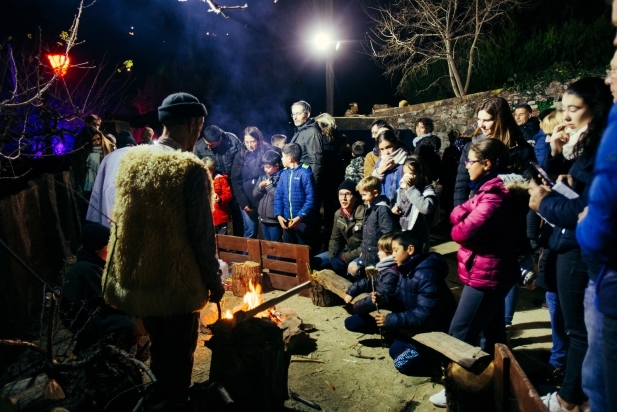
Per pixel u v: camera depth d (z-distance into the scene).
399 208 4.51
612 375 1.57
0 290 3.74
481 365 2.82
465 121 11.06
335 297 4.81
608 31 10.41
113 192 3.10
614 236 1.44
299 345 3.96
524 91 10.62
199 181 2.47
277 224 5.75
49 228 5.53
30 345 2.69
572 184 2.35
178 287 2.44
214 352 2.79
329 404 3.21
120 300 2.52
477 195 2.96
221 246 5.75
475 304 3.03
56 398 2.59
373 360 3.76
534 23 12.47
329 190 6.78
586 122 2.35
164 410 2.55
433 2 12.41
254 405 2.74
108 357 2.69
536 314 4.47
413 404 3.18
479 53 12.05
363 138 10.27
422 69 13.14
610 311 1.54
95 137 6.92
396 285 3.73
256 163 6.21
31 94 4.58
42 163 5.63
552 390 3.09
